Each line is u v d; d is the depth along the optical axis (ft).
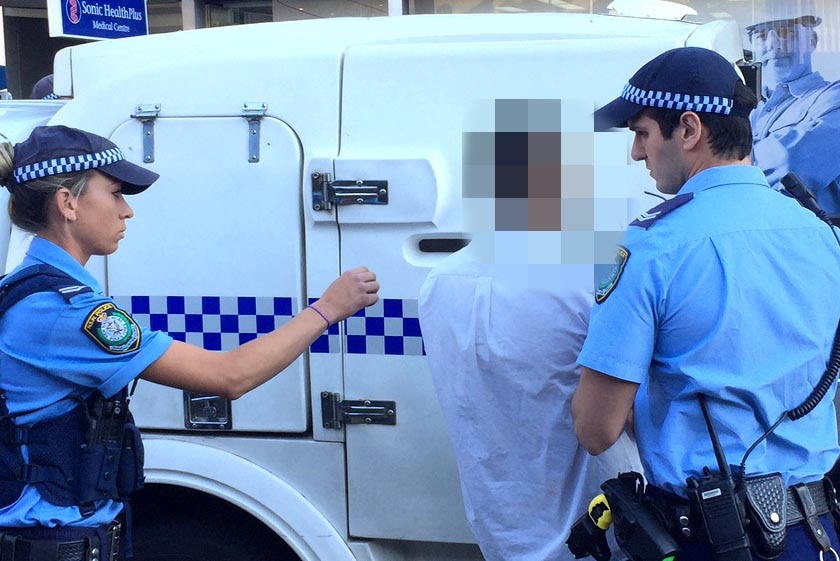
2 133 8.41
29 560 5.91
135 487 6.33
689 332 5.56
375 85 7.41
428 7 20.27
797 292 5.67
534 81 7.18
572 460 6.52
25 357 5.86
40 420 5.92
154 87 7.77
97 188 6.07
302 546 7.73
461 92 7.29
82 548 6.01
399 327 7.42
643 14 17.06
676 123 5.77
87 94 7.92
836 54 16.74
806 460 5.75
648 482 5.93
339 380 7.57
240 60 7.64
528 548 6.62
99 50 8.80
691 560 5.61
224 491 7.84
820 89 16.79
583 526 6.16
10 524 5.93
